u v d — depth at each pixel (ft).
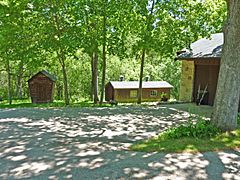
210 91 48.93
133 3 51.01
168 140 21.94
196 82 53.52
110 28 53.16
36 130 26.58
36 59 53.01
